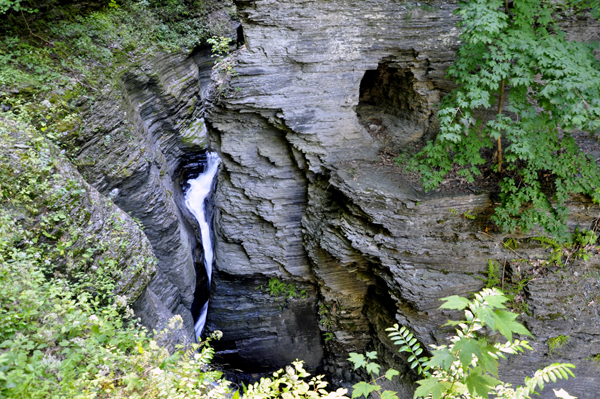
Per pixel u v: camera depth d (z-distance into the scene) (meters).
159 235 10.92
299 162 10.14
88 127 9.02
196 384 3.96
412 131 9.91
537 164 7.57
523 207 8.22
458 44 8.86
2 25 8.61
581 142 8.80
